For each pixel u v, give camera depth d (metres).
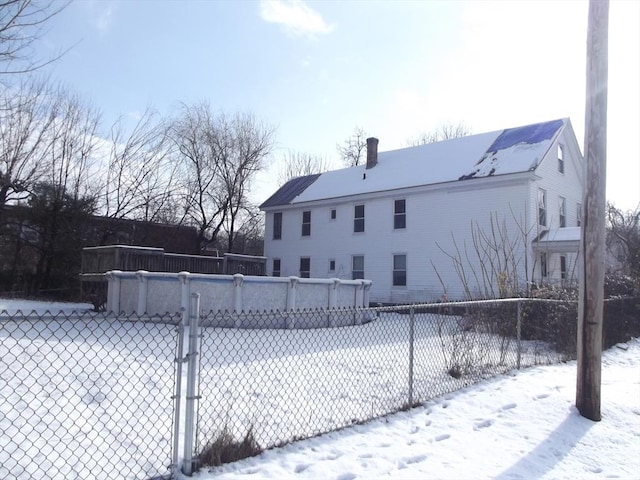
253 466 3.61
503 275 14.08
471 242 20.48
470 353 7.37
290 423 4.70
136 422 4.41
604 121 5.61
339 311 5.00
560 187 21.44
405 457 3.97
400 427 4.75
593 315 5.45
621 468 4.10
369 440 4.32
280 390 5.89
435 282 21.64
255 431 4.30
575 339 9.25
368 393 5.96
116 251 16.48
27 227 23.66
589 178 5.60
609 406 5.77
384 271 23.64
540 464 4.08
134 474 3.39
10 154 22.50
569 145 22.36
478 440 4.54
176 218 29.16
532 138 21.09
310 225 27.64
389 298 23.22
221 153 29.94
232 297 13.34
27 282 23.61
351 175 27.91
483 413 5.35
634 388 6.71
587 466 4.12
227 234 33.72
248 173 30.75
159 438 4.07
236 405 5.14
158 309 13.62
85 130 24.89
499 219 19.67
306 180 30.92
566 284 15.63
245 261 20.48
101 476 3.33
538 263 18.78
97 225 25.09
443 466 3.88
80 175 24.86
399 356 8.47
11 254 24.06
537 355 9.03
